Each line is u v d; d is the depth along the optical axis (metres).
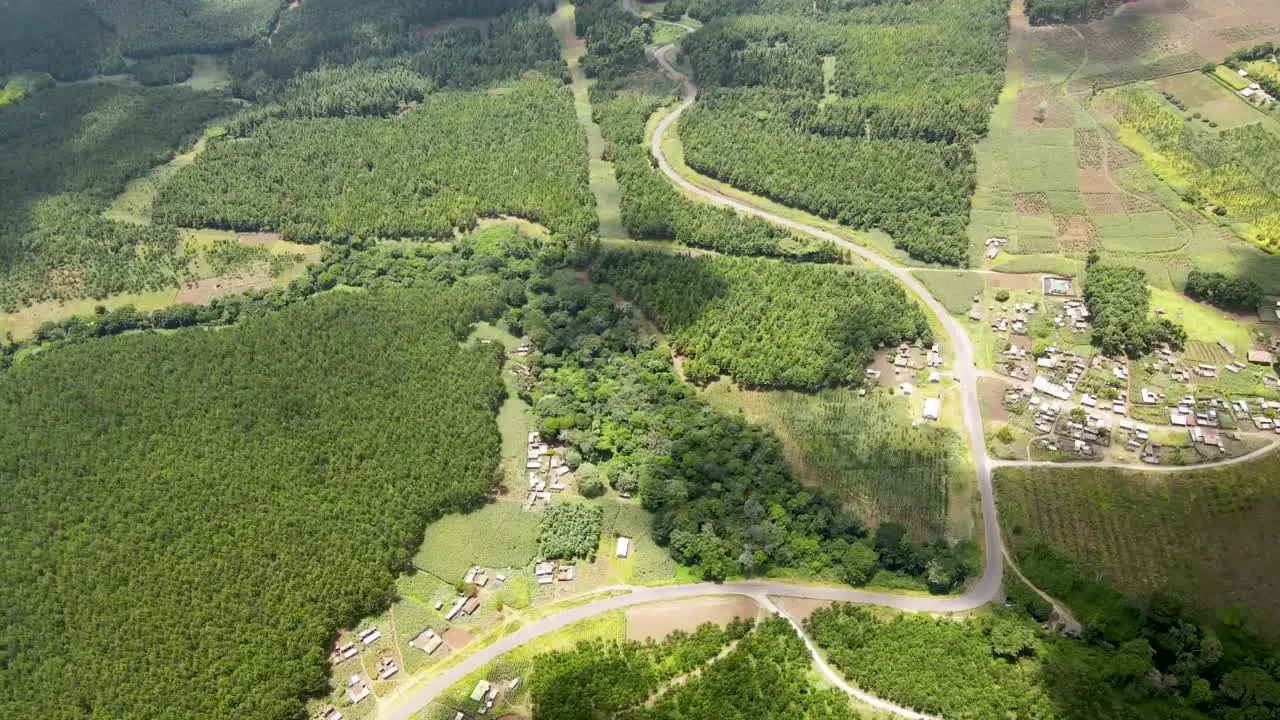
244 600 180.75
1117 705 156.50
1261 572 181.50
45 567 187.25
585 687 167.00
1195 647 166.00
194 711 163.62
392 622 185.00
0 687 168.62
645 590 189.12
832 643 171.88
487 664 176.38
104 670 168.62
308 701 172.25
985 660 166.75
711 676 166.25
